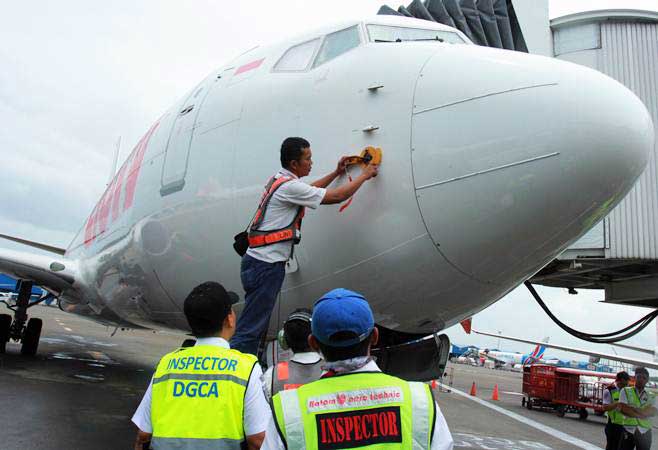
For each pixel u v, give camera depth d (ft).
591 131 11.00
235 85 17.42
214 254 15.69
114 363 44.91
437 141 11.85
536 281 33.86
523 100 11.54
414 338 14.57
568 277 33.01
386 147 12.32
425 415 5.75
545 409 60.75
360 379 5.90
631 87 30.12
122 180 24.47
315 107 14.11
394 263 12.12
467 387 78.79
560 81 11.68
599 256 26.53
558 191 11.03
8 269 32.91
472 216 11.43
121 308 25.21
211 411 7.49
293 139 12.32
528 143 11.16
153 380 7.97
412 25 16.19
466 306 13.01
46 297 40.68
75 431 20.12
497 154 11.33
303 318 10.54
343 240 12.51
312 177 13.24
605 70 30.35
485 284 12.36
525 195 11.13
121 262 22.03
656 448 35.83
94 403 25.79
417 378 14.39
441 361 14.55
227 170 15.61
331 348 6.01
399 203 11.94
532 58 12.60
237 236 12.76
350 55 14.64
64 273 30.76
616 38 30.55
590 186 11.02
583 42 30.86
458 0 26.58
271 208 11.85
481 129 11.56
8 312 109.19
